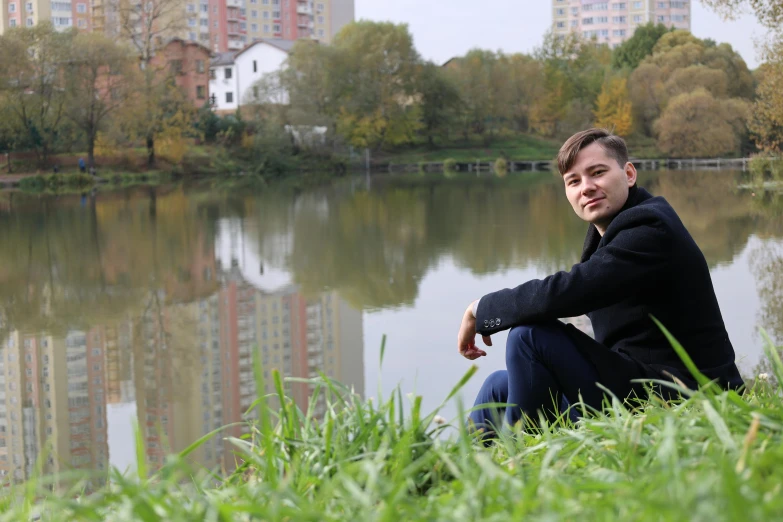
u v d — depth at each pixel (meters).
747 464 1.14
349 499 1.25
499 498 1.15
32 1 60.22
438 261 13.08
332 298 10.63
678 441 1.34
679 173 36.91
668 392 2.24
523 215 19.67
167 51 45.41
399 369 6.71
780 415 1.40
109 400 6.66
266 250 15.57
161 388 6.94
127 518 1.22
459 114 56.25
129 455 5.27
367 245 15.52
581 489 1.13
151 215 23.06
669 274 2.24
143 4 42.72
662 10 103.38
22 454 5.42
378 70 51.78
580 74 61.34
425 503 1.33
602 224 2.45
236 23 77.19
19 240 17.94
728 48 56.94
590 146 2.40
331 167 49.34
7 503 1.74
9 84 37.31
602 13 104.31
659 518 0.96
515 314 2.26
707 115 47.59
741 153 49.62
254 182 39.56
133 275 13.31
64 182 36.09
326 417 1.68
